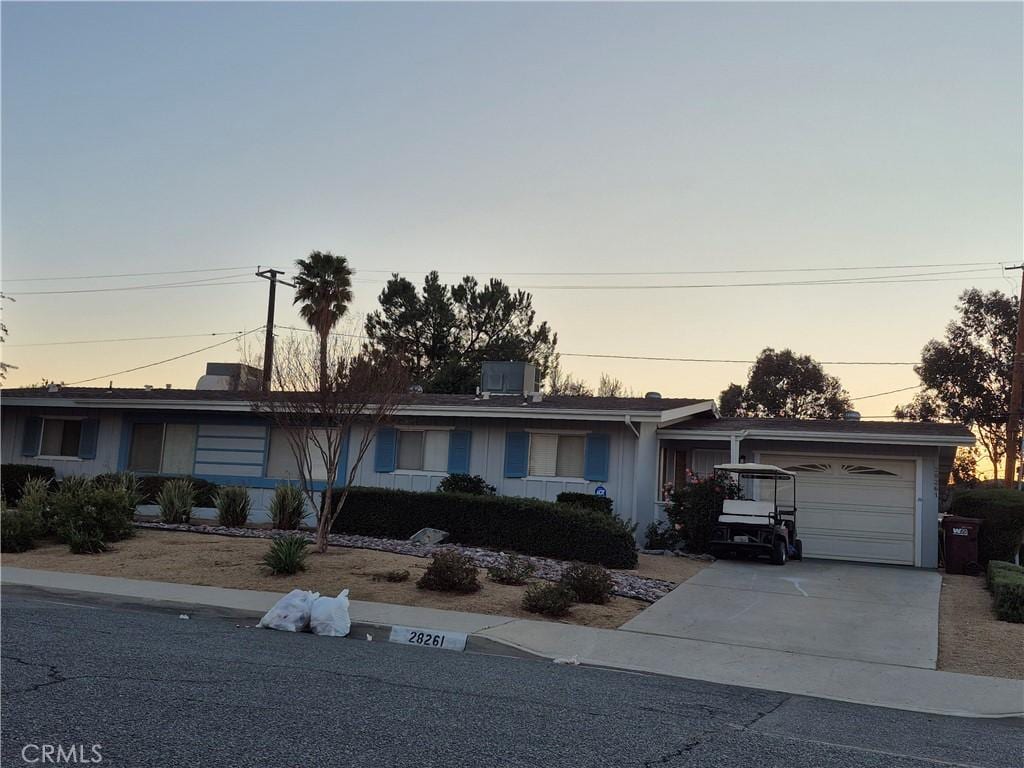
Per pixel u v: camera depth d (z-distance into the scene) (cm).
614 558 1558
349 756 536
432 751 556
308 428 1580
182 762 508
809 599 1331
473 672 839
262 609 1120
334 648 935
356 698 689
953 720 765
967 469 4472
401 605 1177
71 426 2473
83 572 1370
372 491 1841
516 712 676
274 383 1681
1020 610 1173
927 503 1952
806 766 577
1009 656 995
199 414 2300
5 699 629
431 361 4128
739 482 1930
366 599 1211
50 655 795
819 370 4912
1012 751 655
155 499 2175
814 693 845
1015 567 1471
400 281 4159
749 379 5072
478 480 1998
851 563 1914
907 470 1983
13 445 2503
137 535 1688
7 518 1538
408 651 952
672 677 892
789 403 4941
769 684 874
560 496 1895
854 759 601
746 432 1981
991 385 3816
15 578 1308
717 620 1162
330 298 3359
